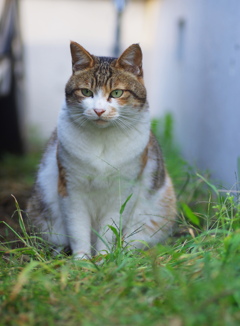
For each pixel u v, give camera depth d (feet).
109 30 46.16
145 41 45.39
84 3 45.68
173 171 23.59
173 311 10.64
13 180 29.99
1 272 13.83
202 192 20.89
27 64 44.73
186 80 30.94
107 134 16.05
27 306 11.46
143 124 16.49
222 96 23.61
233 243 12.32
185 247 14.38
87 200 16.96
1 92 29.78
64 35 45.96
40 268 13.75
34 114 46.21
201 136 27.07
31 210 19.06
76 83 16.14
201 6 28.09
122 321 10.36
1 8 35.14
